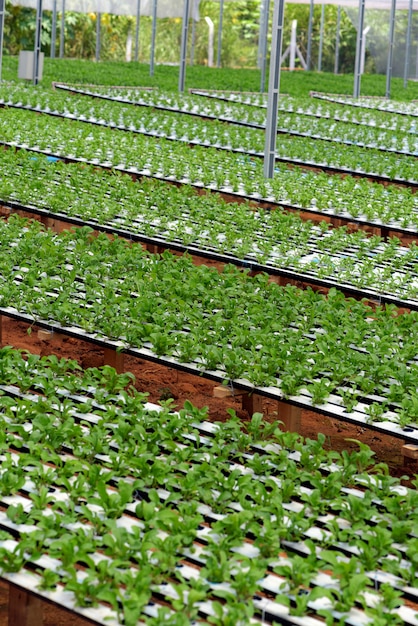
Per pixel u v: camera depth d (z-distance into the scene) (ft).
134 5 195.83
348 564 23.84
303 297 46.16
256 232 58.34
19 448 30.78
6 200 62.39
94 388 35.63
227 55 231.30
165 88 142.00
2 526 26.14
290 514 26.81
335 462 33.30
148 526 25.80
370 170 82.28
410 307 47.24
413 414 33.50
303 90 158.71
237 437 31.60
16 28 214.48
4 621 26.16
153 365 46.57
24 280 45.19
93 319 41.06
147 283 45.96
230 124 108.27
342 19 231.71
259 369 36.37
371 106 137.59
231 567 23.95
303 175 77.20
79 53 223.51
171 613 23.15
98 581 23.63
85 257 49.01
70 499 27.32
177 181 71.97
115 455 29.96
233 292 45.75
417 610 26.13
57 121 94.43
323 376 37.17
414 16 212.84
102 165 75.10
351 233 64.08
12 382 34.96
